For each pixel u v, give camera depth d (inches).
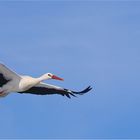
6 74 732.0
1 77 733.3
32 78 746.8
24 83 738.2
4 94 741.3
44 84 780.0
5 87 737.6
